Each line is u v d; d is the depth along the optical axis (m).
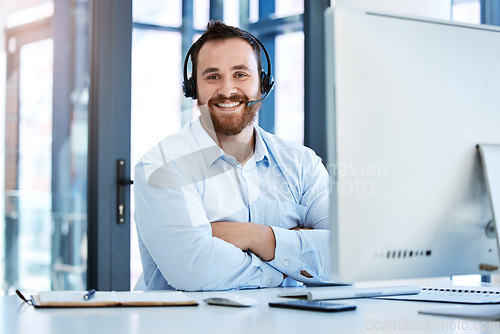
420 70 1.04
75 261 3.07
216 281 1.51
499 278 2.90
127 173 3.11
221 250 1.53
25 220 3.02
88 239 3.06
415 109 1.03
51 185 3.05
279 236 1.61
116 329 0.92
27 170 3.02
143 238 1.65
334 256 0.98
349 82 0.99
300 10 3.94
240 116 1.87
